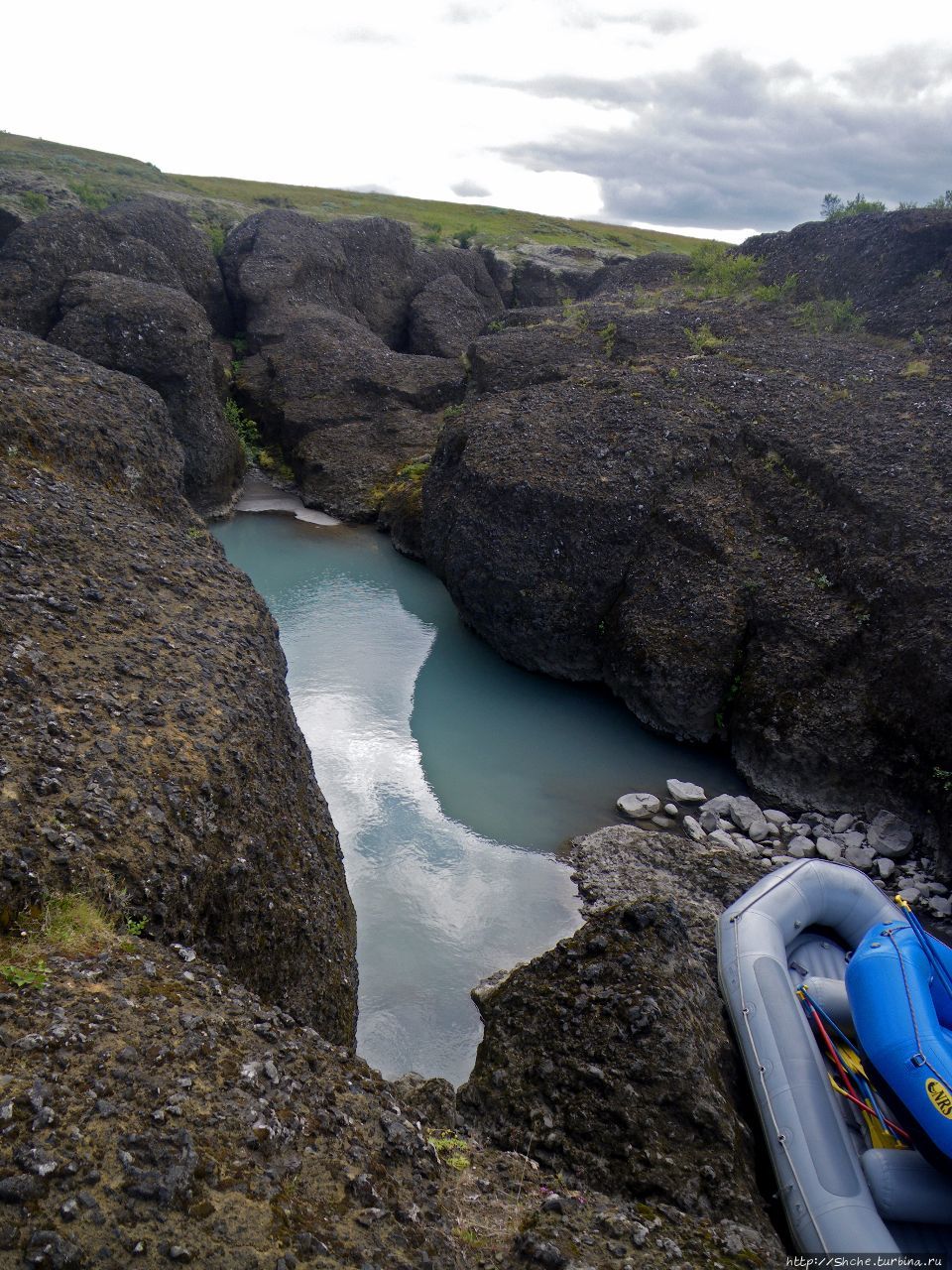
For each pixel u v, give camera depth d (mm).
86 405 12430
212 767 6559
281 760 7652
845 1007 6879
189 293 26938
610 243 48781
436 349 31078
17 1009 4156
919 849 10828
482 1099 6434
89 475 11258
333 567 18766
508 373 19719
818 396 16438
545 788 11883
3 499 9242
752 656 12617
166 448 13289
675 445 14953
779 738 11844
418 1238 3867
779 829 11234
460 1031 8023
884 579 12086
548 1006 6805
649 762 12648
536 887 9977
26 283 21438
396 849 10430
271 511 21516
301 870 7070
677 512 14141
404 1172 4258
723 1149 5715
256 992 6074
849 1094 6160
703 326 20578
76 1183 3412
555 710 13883
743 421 15586
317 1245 3545
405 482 20766
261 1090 4203
